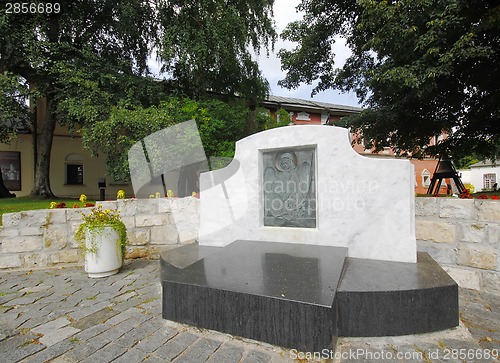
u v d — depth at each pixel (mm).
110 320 2273
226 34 10195
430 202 3303
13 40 7969
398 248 2770
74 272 3715
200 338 1937
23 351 1840
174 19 10008
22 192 13734
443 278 2193
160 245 4301
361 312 1919
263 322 1817
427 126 10109
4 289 3068
